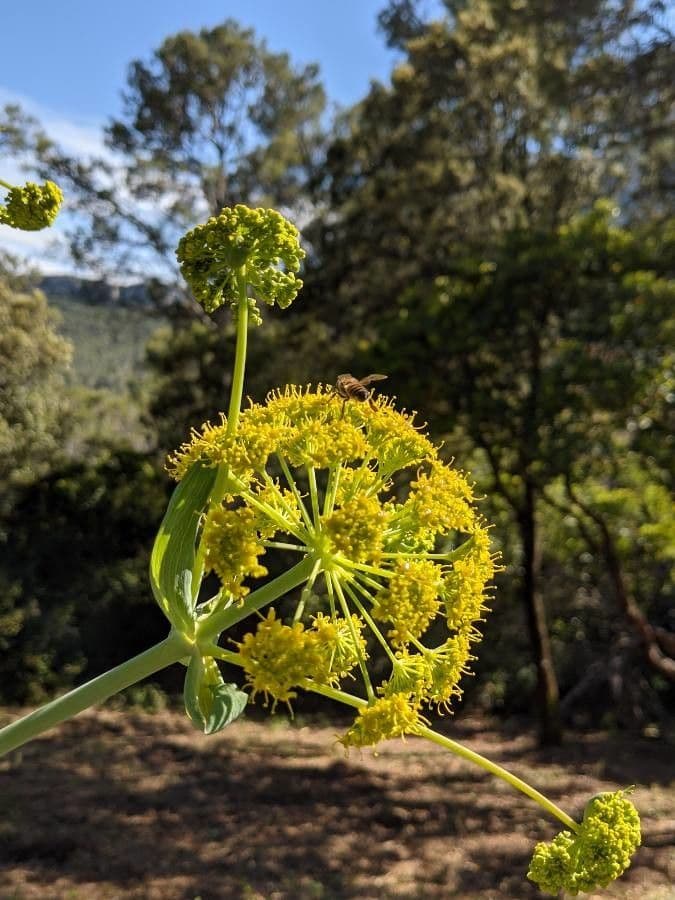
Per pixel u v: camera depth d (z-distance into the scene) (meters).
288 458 2.12
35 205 2.10
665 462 15.22
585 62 16.11
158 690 21.88
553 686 19.83
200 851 11.85
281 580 1.96
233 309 2.03
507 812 14.20
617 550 18.95
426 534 2.30
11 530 22.27
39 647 21.06
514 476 18.56
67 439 24.80
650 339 15.02
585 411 15.30
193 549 1.92
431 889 10.62
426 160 24.17
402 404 16.80
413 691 2.04
